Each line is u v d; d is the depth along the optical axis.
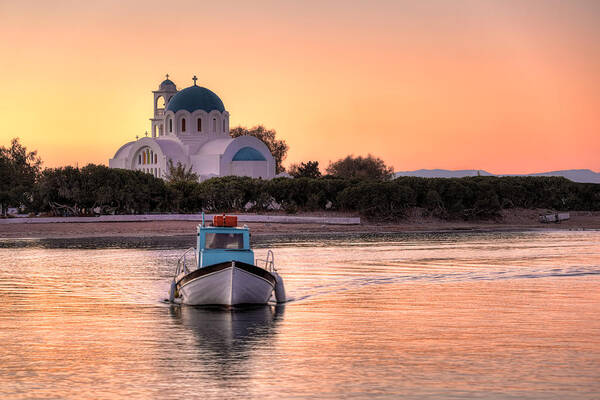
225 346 27.34
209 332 30.08
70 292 41.72
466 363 24.66
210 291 36.09
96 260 60.38
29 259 61.31
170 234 93.31
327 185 134.62
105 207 123.94
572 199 163.38
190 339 28.64
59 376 23.11
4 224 104.50
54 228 99.31
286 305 37.31
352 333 29.78
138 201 124.50
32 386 21.98
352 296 40.44
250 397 20.83
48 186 118.19
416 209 130.62
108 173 120.88
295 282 46.38
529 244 82.62
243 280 35.78
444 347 27.14
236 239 38.72
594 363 24.61
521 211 143.62
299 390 21.50
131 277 48.78
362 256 65.38
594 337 28.89
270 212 134.38
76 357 25.61
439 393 21.19
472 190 136.38
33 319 33.00
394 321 32.50
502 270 53.62
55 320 32.75
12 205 130.00
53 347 27.17
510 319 33.00
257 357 25.56
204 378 22.81
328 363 24.70
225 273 35.53
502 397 20.80
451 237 95.81
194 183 140.00
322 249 73.88
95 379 22.73
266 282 36.59
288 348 27.02
